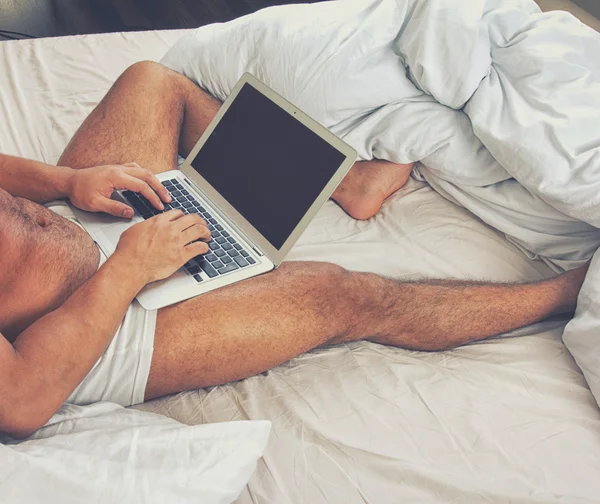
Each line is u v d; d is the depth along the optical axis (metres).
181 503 0.66
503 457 0.83
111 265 0.83
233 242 0.98
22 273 0.82
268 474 0.79
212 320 0.87
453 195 1.21
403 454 0.82
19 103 1.33
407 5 1.21
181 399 0.89
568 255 1.12
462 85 1.14
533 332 1.04
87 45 1.51
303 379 0.92
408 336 0.98
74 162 1.10
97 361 0.81
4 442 0.72
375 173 1.19
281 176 0.99
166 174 1.10
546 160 1.04
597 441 0.86
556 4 1.51
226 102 1.11
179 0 2.44
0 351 0.69
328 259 1.10
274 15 1.26
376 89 1.18
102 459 0.67
